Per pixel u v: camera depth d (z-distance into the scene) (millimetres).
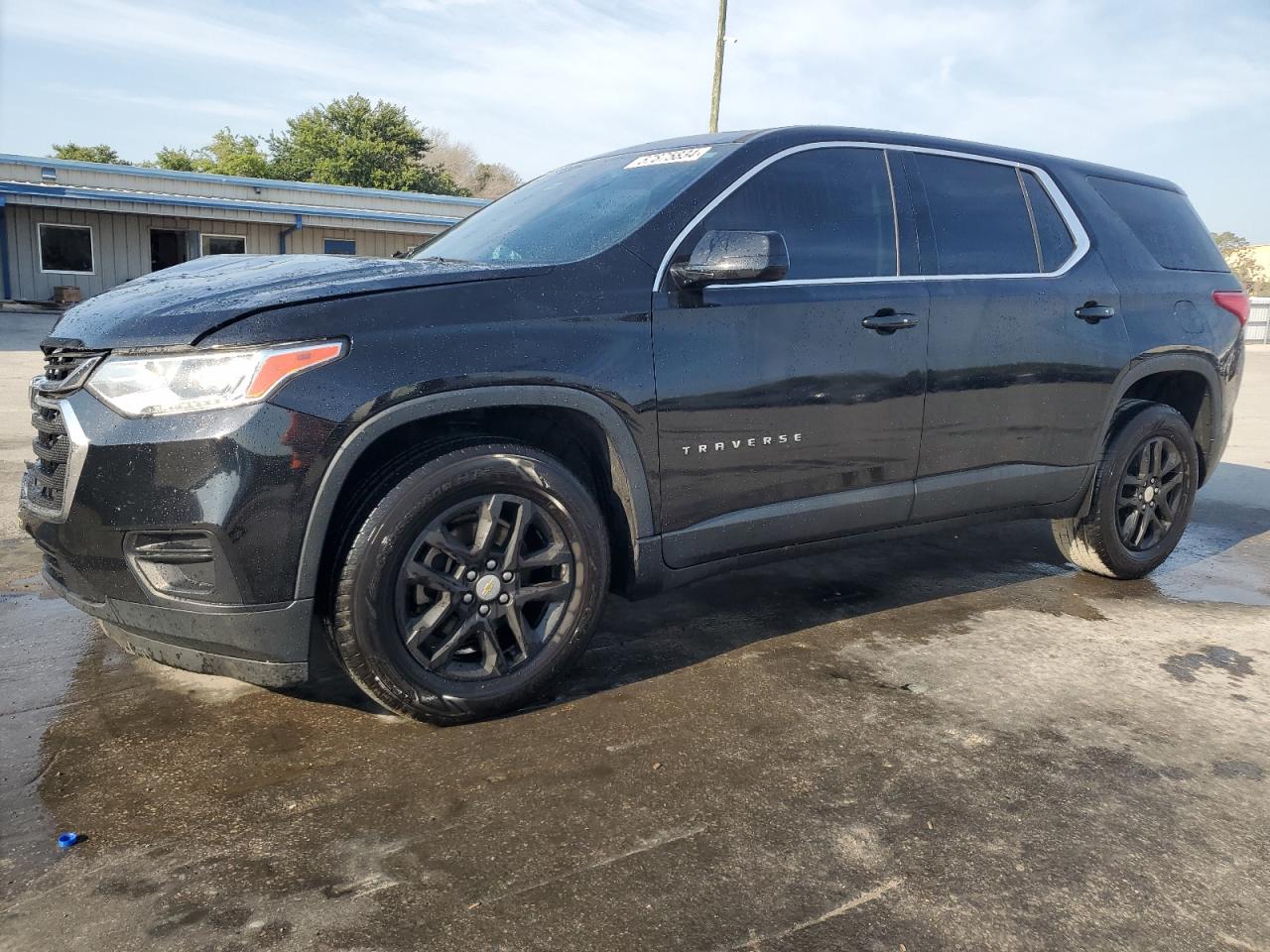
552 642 2684
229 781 2312
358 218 24266
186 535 2260
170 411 2223
